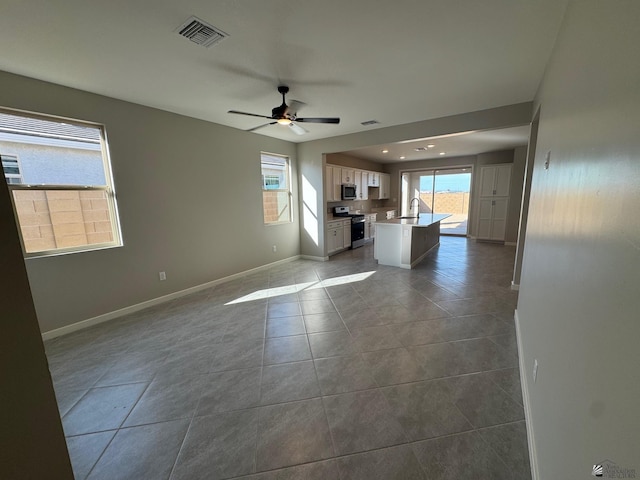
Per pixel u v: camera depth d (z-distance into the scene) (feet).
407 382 6.59
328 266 17.74
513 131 15.88
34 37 6.30
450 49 7.19
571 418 2.91
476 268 16.44
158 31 6.23
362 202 27.61
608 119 2.52
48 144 8.91
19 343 2.42
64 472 2.80
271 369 7.24
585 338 2.70
